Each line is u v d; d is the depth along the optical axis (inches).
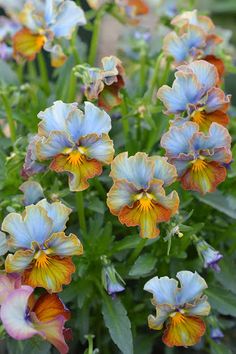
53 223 19.5
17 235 19.4
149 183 19.5
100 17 25.2
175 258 22.5
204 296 20.0
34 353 20.6
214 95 20.6
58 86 24.1
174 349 24.5
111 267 20.9
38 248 19.5
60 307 19.6
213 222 23.3
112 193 19.5
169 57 23.1
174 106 20.6
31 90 24.1
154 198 19.7
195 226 21.5
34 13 23.3
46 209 19.4
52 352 22.8
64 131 19.5
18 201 20.7
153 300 19.8
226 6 46.3
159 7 28.0
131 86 26.2
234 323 25.0
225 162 20.5
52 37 23.0
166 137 20.0
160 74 25.7
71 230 22.3
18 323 18.1
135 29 28.1
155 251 22.1
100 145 19.7
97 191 22.5
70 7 22.9
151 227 19.7
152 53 27.4
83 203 21.7
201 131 20.8
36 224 19.3
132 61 27.3
